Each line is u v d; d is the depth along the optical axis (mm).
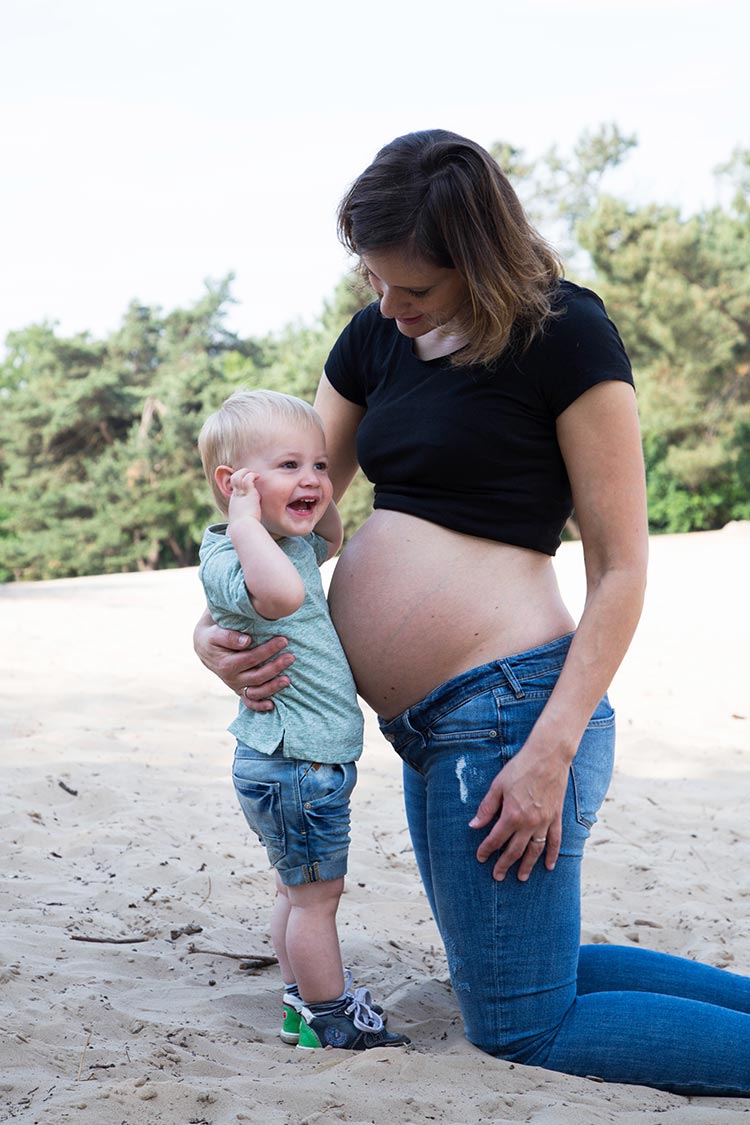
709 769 6004
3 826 4586
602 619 2553
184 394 43531
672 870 4418
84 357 47688
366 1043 2699
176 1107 2297
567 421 2562
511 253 2422
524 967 2574
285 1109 2328
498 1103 2369
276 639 2633
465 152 2396
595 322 2568
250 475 2689
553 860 2545
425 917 3912
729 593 13492
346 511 34531
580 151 37500
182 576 20328
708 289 31875
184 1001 3047
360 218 2422
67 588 17812
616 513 2564
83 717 6949
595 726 2686
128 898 3811
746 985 2830
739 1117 2377
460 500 2654
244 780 2725
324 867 2684
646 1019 2562
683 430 32375
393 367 2799
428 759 2668
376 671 2713
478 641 2623
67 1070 2520
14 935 3414
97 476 43938
